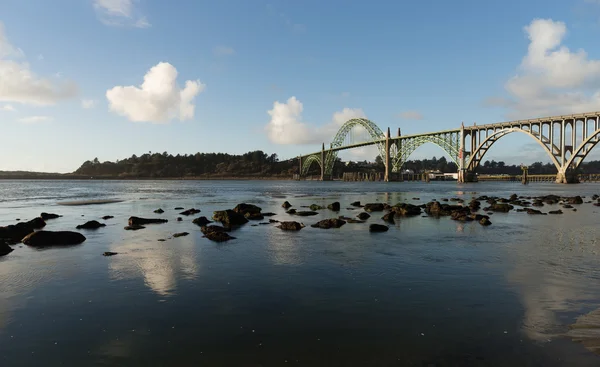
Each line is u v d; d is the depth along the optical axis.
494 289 8.37
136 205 34.09
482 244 13.99
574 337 5.88
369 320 6.60
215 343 5.74
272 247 13.34
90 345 5.70
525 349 5.50
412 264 10.80
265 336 5.97
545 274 9.66
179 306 7.32
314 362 5.16
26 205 34.28
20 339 5.91
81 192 64.00
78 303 7.52
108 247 13.39
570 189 79.94
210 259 11.45
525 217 23.34
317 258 11.58
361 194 58.97
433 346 5.60
